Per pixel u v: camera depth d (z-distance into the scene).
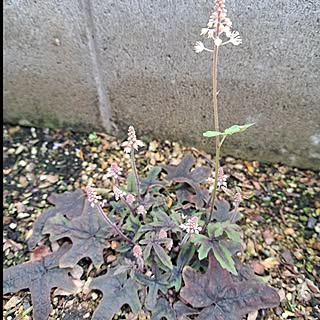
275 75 0.44
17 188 0.50
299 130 0.48
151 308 0.38
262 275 0.42
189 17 0.41
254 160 0.52
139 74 0.47
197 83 0.46
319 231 0.46
